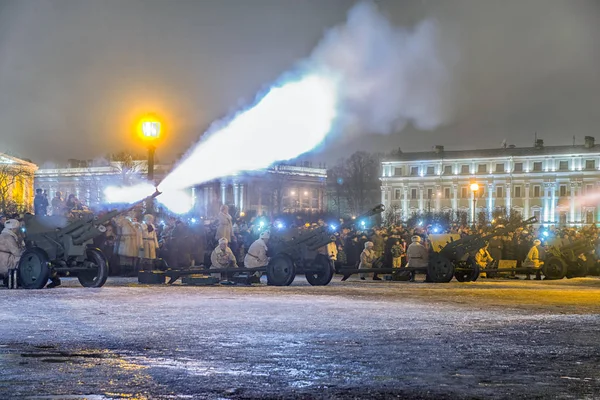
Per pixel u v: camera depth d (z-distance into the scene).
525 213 173.38
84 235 27.73
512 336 15.31
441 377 11.14
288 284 30.84
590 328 16.72
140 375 11.16
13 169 132.12
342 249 42.34
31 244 27.78
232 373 11.33
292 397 9.88
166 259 36.06
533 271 40.22
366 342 14.32
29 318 17.84
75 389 10.26
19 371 11.45
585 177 168.50
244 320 17.64
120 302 21.83
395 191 186.25
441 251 35.38
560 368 11.91
